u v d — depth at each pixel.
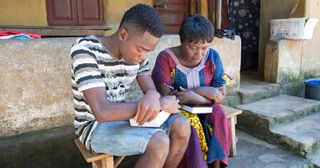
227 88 3.47
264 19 4.38
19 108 2.26
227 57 3.37
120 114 1.40
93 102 1.38
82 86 1.39
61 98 2.44
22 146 2.26
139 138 1.47
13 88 2.21
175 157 1.69
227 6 4.95
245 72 4.89
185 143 1.66
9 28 3.44
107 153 1.58
